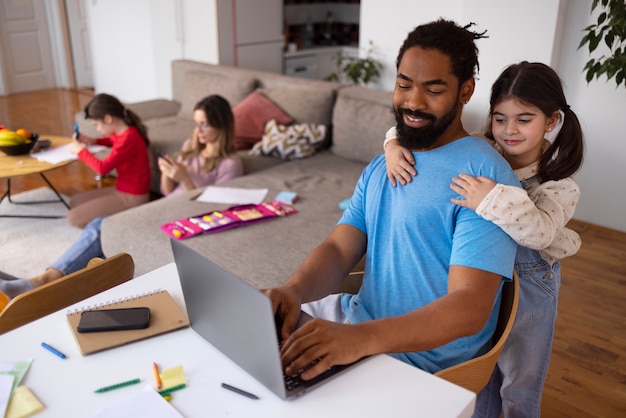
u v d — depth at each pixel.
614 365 2.35
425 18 3.86
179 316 1.30
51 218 3.66
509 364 1.61
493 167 1.27
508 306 1.38
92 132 4.28
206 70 4.54
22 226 3.54
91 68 7.75
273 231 2.56
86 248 2.73
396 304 1.39
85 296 1.59
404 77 1.26
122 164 3.30
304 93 3.74
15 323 1.47
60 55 7.61
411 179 1.33
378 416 1.00
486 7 3.38
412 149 1.36
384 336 1.13
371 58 4.29
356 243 1.51
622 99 3.30
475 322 1.19
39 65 7.56
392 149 1.39
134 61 6.41
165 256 2.44
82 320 1.26
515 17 3.29
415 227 1.33
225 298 1.07
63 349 1.21
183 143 3.88
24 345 1.22
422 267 1.33
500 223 1.22
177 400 1.05
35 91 7.56
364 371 1.11
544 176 1.50
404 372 1.11
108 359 1.17
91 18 6.73
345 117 3.47
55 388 1.09
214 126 3.14
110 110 3.23
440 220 1.30
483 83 3.49
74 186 4.25
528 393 1.64
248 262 2.31
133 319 1.27
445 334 1.16
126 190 3.34
